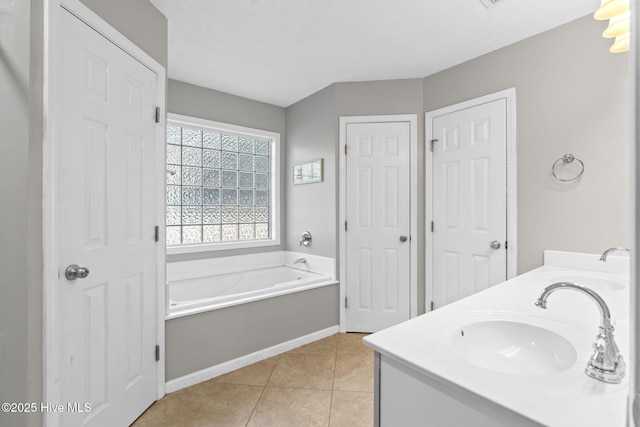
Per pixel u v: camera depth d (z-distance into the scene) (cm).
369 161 288
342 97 292
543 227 207
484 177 236
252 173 347
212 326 212
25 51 111
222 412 175
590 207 188
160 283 187
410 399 82
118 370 156
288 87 304
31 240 112
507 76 226
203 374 206
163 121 191
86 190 138
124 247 161
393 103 284
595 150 187
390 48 233
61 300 126
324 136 306
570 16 193
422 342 90
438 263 266
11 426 112
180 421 168
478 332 106
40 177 115
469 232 245
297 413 174
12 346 112
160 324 187
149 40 180
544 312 114
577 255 190
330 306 287
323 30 212
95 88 143
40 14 114
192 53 241
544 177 206
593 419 58
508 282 160
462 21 201
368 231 288
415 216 278
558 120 201
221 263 311
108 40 150
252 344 234
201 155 312
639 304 36
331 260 296
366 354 247
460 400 71
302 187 332
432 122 271
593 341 91
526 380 71
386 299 286
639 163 35
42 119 115
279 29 210
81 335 136
